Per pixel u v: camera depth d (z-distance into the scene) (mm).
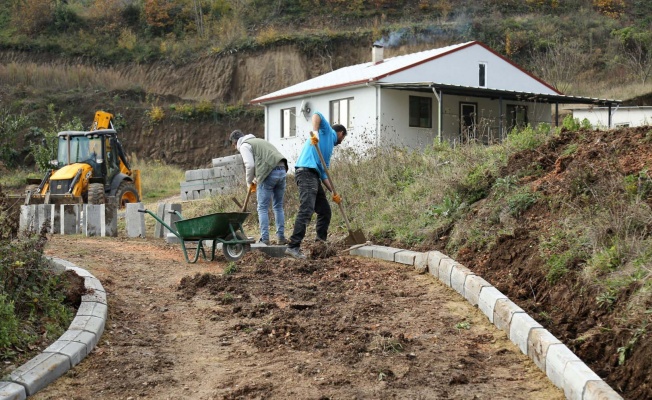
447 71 26906
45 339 5391
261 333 5852
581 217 6891
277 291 7156
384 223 10352
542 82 29297
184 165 41625
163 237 12297
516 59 45594
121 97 44938
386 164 13141
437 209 9633
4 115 40312
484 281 6645
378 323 6121
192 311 6566
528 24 48875
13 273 5797
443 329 5969
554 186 7949
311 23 51844
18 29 51375
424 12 52375
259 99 30047
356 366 5125
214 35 51031
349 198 12219
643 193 6680
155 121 42906
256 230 12812
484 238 7926
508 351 5422
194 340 5770
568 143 9211
